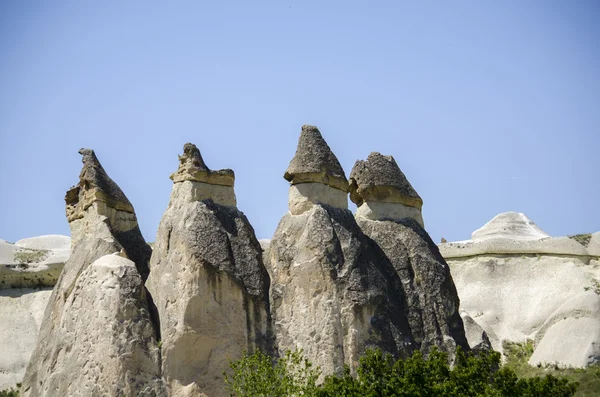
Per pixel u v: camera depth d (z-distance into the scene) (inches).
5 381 4220.0
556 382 2994.6
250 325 3326.8
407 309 3440.0
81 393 3243.1
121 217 3737.7
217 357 3260.3
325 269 3351.4
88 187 3735.2
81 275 3435.0
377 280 3400.6
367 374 2965.1
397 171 3715.6
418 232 3624.5
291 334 3339.1
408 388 2901.1
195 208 3435.0
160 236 3476.9
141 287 3351.4
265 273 3457.2
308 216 3472.0
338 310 3309.5
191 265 3319.4
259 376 3016.7
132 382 3198.8
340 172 3597.4
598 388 3927.2
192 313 3282.5
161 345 3272.6
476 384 2947.8
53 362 3363.7
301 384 3095.5
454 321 3511.3
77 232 3784.5
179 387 3225.9
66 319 3395.7
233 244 3422.7
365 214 3649.1
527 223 5674.2
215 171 3538.4
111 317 3275.1
